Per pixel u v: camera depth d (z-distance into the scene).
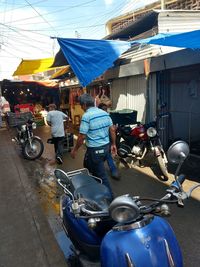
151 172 7.09
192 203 5.07
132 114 8.18
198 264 3.47
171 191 2.43
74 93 16.22
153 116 8.90
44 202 5.70
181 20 9.95
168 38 6.41
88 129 4.70
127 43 7.56
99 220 2.54
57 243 4.14
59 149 8.70
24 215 5.13
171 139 8.95
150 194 5.69
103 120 4.75
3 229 4.66
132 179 6.67
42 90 23.55
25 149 9.30
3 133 16.53
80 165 8.40
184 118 8.97
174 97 8.77
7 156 10.21
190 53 7.04
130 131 7.87
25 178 7.41
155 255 2.19
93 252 3.14
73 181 3.68
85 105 4.78
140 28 11.46
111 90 11.27
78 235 3.21
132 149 7.75
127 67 9.63
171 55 7.65
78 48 7.38
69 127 16.09
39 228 4.61
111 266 2.26
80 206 2.71
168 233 2.37
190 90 8.77
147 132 6.84
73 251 3.91
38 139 9.44
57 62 11.16
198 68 8.13
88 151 4.84
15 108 19.84
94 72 7.41
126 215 2.05
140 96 9.46
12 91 24.28
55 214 5.12
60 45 7.34
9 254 3.95
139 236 2.25
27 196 6.07
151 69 8.50
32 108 19.91
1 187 6.80
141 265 2.16
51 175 7.57
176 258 2.28
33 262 3.74
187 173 6.73
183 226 4.35
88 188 3.41
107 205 2.98
